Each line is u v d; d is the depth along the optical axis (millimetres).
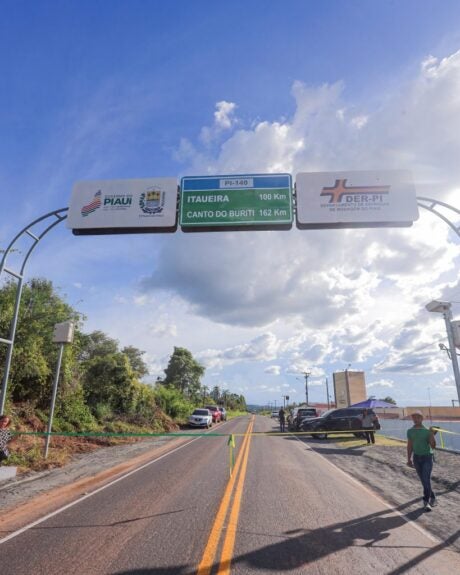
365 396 53688
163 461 13062
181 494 8227
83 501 7750
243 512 6836
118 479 10016
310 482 9500
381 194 10609
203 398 72188
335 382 57062
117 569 4555
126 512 6902
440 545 5430
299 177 10797
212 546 5254
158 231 11039
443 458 13867
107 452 15719
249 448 16422
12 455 12227
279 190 10711
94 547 5227
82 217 11008
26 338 17094
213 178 10891
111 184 11148
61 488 9031
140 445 18297
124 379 26484
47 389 18703
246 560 4824
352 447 17781
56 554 5004
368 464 12773
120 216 10938
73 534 5750
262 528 5996
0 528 6090
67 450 15297
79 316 21062
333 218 10523
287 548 5227
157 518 6520
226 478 9922
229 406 116625
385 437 23500
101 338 49531
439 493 8703
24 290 18344
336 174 10766
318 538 5617
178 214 10938
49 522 6359
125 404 26516
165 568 4582
